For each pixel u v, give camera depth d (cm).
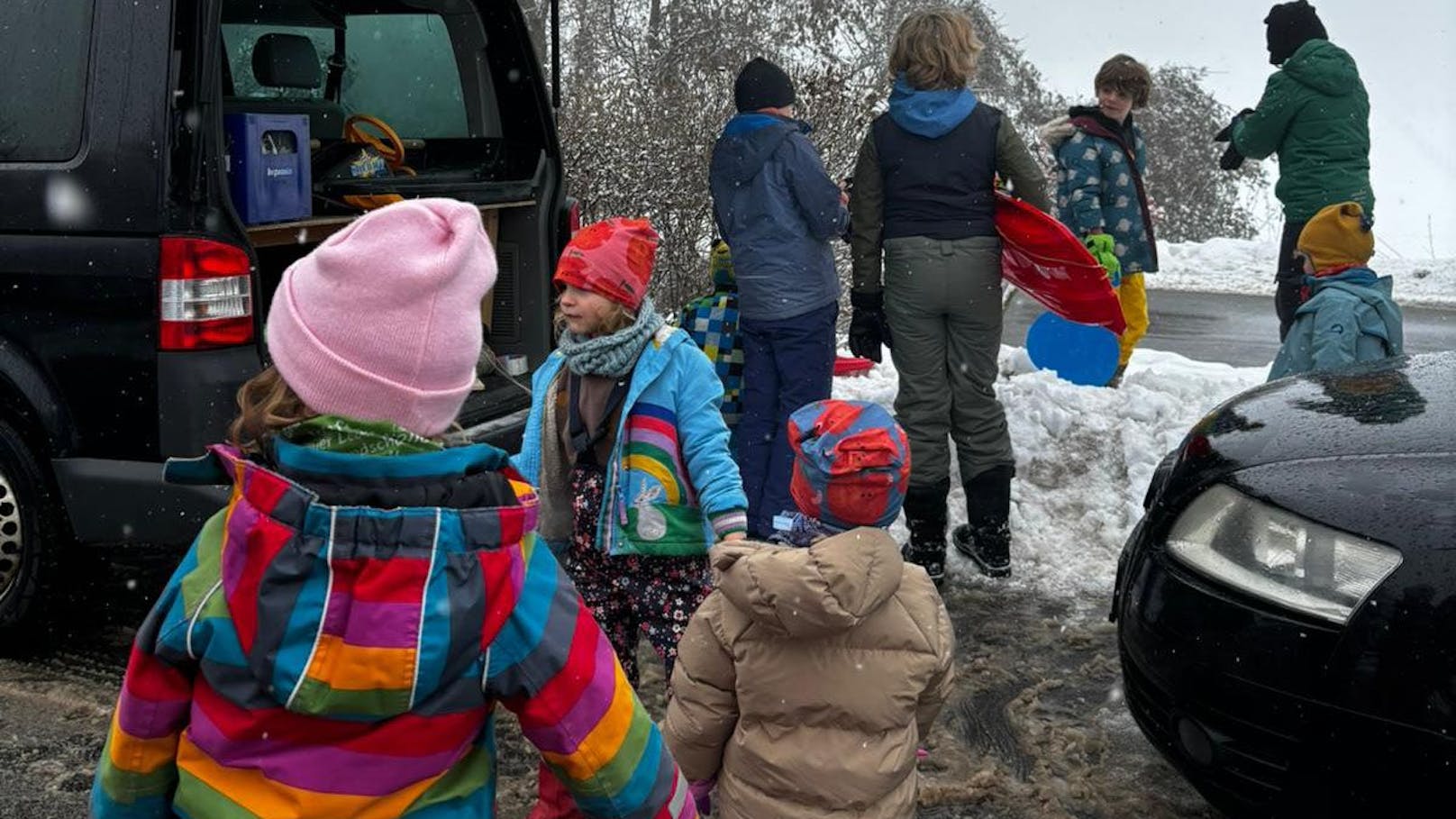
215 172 377
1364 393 327
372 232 151
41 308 385
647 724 165
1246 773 280
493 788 162
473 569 149
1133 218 666
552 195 523
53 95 384
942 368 493
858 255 498
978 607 476
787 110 505
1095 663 427
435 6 540
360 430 151
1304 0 677
